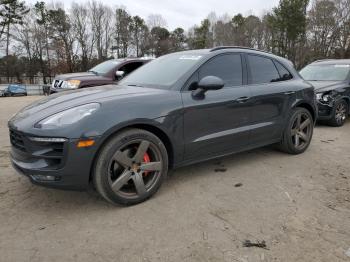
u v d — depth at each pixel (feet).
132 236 9.33
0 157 15.97
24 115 11.06
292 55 129.39
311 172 14.40
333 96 24.72
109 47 219.20
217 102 12.84
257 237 9.30
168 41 219.20
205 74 13.05
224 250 8.71
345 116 25.99
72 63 198.29
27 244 8.95
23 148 10.44
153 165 11.37
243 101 13.80
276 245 8.94
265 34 167.63
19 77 203.72
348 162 15.87
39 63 202.90
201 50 14.42
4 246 8.85
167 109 11.46
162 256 8.47
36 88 115.55
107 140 10.36
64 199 11.57
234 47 14.73
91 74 28.40
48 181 9.94
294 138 16.80
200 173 14.07
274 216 10.46
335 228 9.77
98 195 11.87
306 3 121.90
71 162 9.75
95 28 212.02
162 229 9.69
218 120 13.04
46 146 9.89
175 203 11.30
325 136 21.79
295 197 11.84
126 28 221.46
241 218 10.33
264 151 17.48
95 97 11.16
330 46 149.18
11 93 108.47
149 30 228.02
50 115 10.30
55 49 195.93
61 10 199.72
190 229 9.69
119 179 10.68
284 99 15.75
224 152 13.74
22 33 199.31
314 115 17.76
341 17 146.30
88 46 210.18
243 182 13.17
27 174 10.11
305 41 137.49
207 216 10.44
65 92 12.92
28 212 10.66
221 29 188.75
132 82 13.93
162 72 13.58
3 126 24.47
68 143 9.64
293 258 8.41
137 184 11.05
